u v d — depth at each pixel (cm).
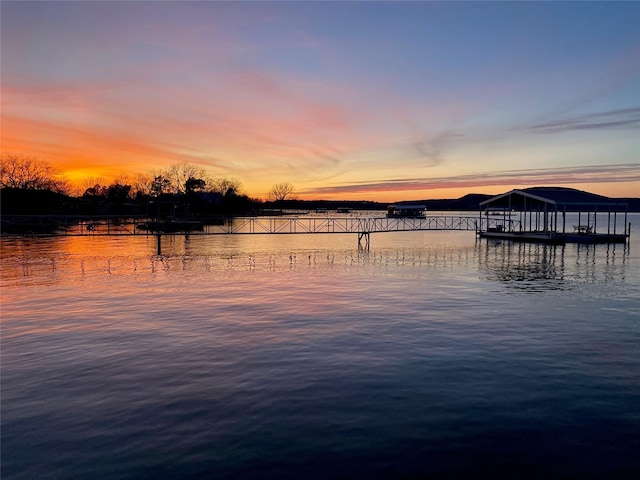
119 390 809
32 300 1573
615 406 743
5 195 7156
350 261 2766
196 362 947
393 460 593
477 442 634
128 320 1294
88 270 2333
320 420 697
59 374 885
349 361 952
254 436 651
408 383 836
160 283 1933
